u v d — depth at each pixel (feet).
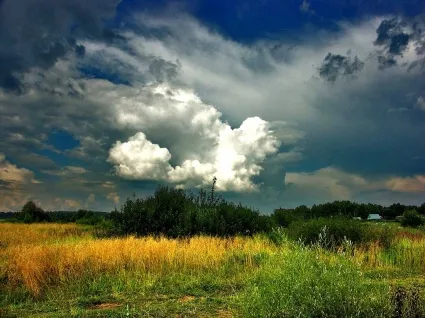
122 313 25.62
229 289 32.60
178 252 42.47
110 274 36.04
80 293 31.27
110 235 67.56
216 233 64.13
